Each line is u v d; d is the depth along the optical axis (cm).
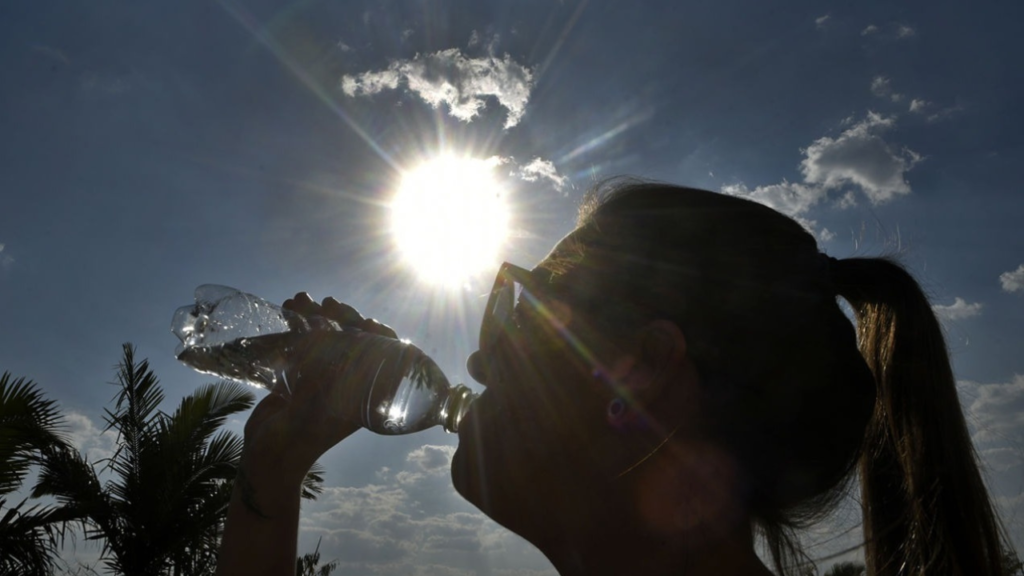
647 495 90
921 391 112
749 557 89
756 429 91
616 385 92
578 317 96
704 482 90
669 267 94
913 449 111
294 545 140
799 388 93
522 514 95
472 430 100
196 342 208
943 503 108
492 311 103
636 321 93
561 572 93
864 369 100
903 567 110
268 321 189
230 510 142
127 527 1106
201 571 1156
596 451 92
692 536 88
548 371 96
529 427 95
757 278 95
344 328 161
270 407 160
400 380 156
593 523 91
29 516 1005
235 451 1203
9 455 1005
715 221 97
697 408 91
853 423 97
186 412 1173
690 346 91
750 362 92
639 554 89
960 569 106
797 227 103
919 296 117
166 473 1121
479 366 103
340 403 151
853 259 120
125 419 1134
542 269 101
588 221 103
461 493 99
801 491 93
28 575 983
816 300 98
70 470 1075
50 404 1037
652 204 99
